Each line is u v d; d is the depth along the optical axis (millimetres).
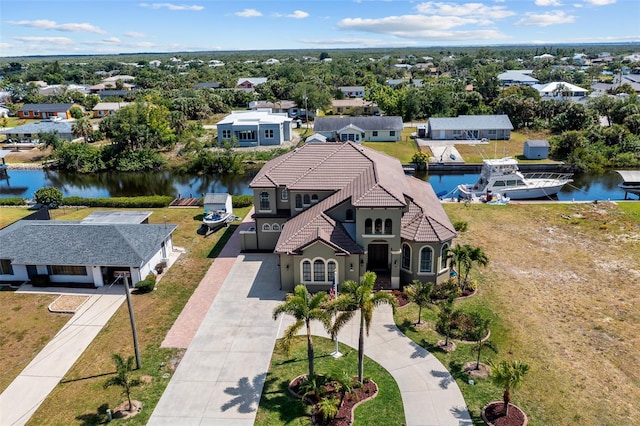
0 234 39750
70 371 28109
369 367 27734
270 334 31297
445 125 96000
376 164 42250
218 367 28078
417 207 38812
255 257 42844
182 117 105562
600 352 28781
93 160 86000
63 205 59344
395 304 24359
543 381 26234
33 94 157875
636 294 35625
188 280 38844
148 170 85750
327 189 41000
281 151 88938
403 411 24250
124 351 29781
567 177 72938
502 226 50000
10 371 28203
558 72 179375
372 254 38844
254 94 153125
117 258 36969
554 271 39562
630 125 90312
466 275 35906
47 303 35562
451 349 29266
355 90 157875
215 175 82438
